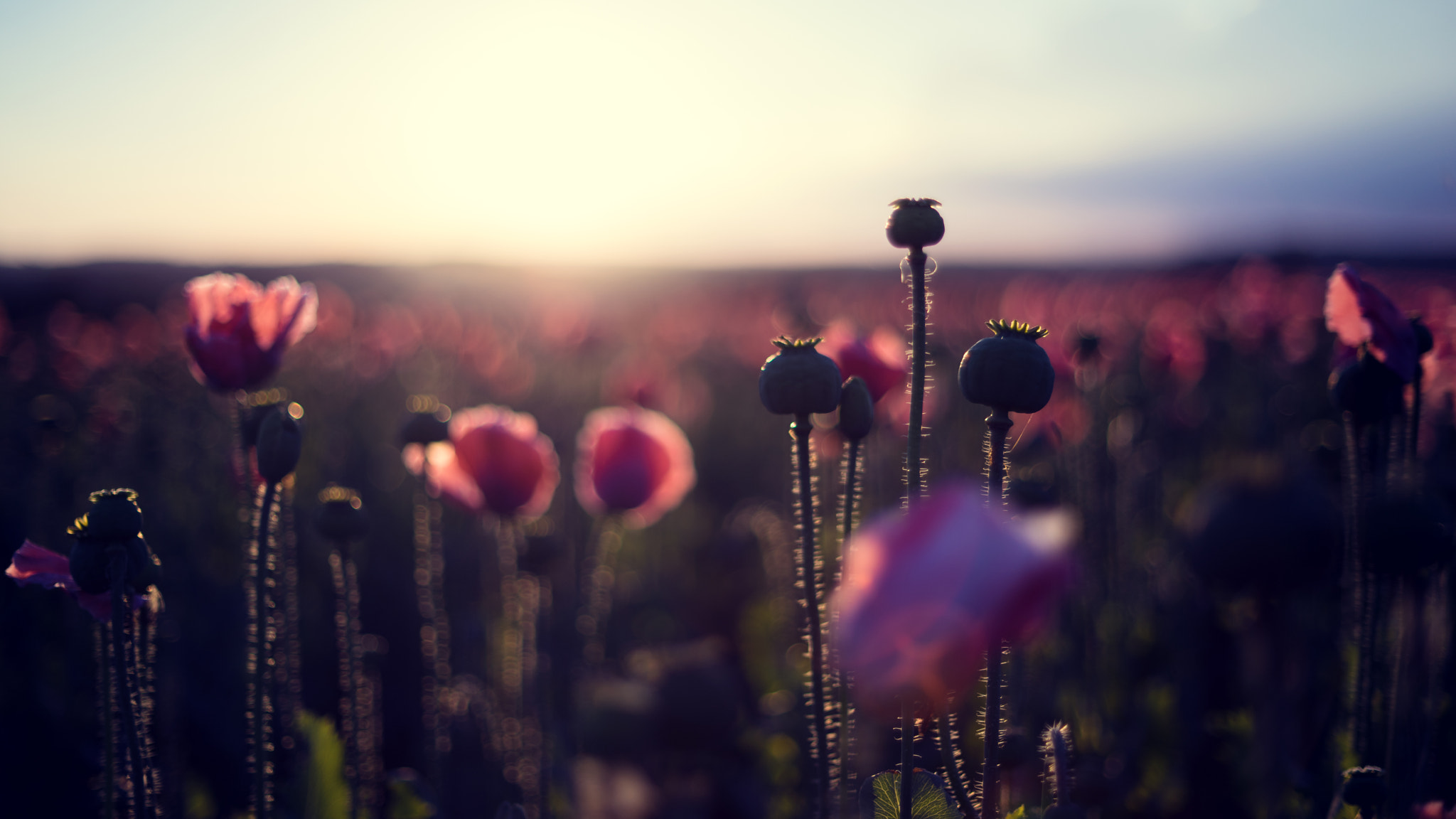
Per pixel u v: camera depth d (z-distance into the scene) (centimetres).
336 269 4328
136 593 179
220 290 228
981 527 84
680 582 653
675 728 418
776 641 502
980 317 1490
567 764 383
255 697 178
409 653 470
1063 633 369
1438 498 196
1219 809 306
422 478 289
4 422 763
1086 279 1728
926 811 170
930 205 146
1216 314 1107
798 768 388
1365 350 199
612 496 382
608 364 1209
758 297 1828
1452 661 253
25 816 337
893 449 408
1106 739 333
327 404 981
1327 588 327
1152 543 518
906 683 87
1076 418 440
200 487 652
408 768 424
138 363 1054
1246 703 304
